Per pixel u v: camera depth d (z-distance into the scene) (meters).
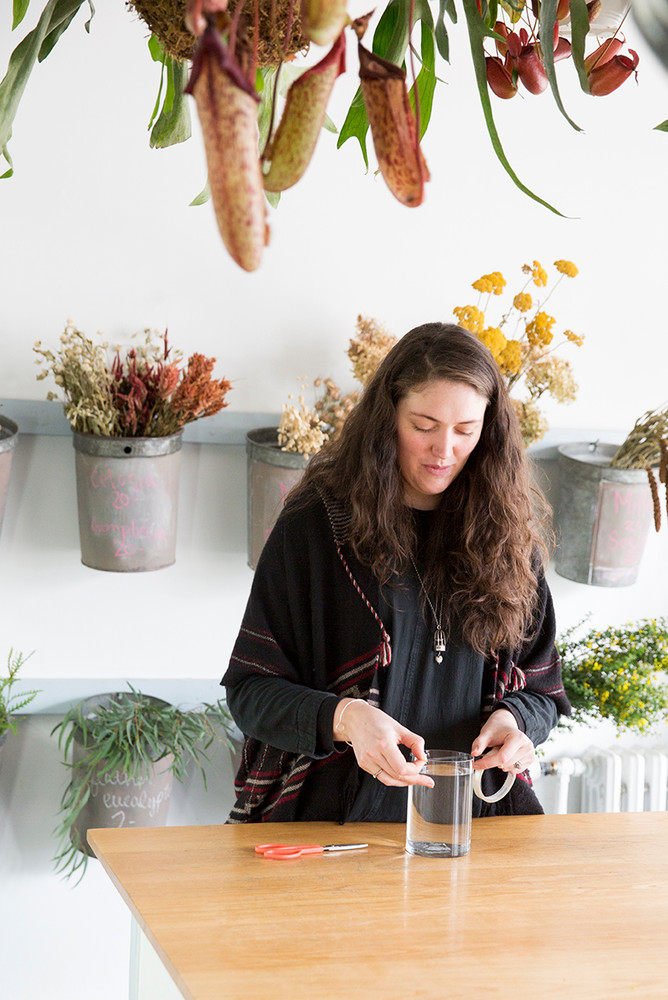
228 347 2.28
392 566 1.48
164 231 2.21
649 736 2.63
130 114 2.15
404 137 0.53
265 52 0.75
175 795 2.37
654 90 2.42
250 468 2.17
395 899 1.15
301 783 1.48
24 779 2.28
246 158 0.43
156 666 2.32
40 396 2.19
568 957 1.03
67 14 0.85
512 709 1.49
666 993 0.97
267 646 1.51
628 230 2.46
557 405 2.49
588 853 1.33
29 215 2.14
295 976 0.96
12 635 2.24
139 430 2.04
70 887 2.32
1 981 2.31
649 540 2.56
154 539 2.07
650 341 2.51
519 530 1.52
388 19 0.86
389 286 2.34
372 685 1.47
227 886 1.17
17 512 2.22
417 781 1.27
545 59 0.70
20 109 2.10
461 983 0.97
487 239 2.38
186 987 0.93
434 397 1.41
